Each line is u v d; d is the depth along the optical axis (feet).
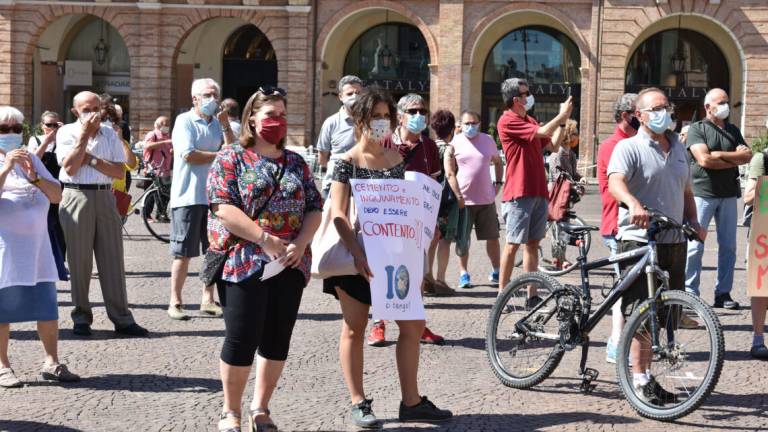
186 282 42.09
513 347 25.94
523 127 32.94
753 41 113.09
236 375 20.62
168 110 119.14
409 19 121.49
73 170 29.63
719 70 119.85
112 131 31.35
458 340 31.37
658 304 23.18
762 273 28.12
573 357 29.12
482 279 43.93
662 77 120.26
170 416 22.75
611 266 32.68
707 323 22.11
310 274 22.09
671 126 25.07
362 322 22.31
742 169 94.17
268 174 20.45
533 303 25.73
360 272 21.65
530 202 33.42
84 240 30.78
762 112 113.60
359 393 22.43
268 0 117.91
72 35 132.77
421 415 22.59
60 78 133.08
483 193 40.63
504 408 23.81
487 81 122.21
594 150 115.55
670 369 23.00
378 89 22.24
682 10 113.60
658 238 25.17
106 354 28.76
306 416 22.95
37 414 22.77
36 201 25.22
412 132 26.91
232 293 20.40
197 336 31.37
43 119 40.27
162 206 63.41
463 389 25.53
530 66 121.60
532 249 34.19
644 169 25.04
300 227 20.75
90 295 38.50
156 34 118.32
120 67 133.28
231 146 20.75
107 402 23.85
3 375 25.31
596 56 114.83
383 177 22.21
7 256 24.86
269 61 130.72
